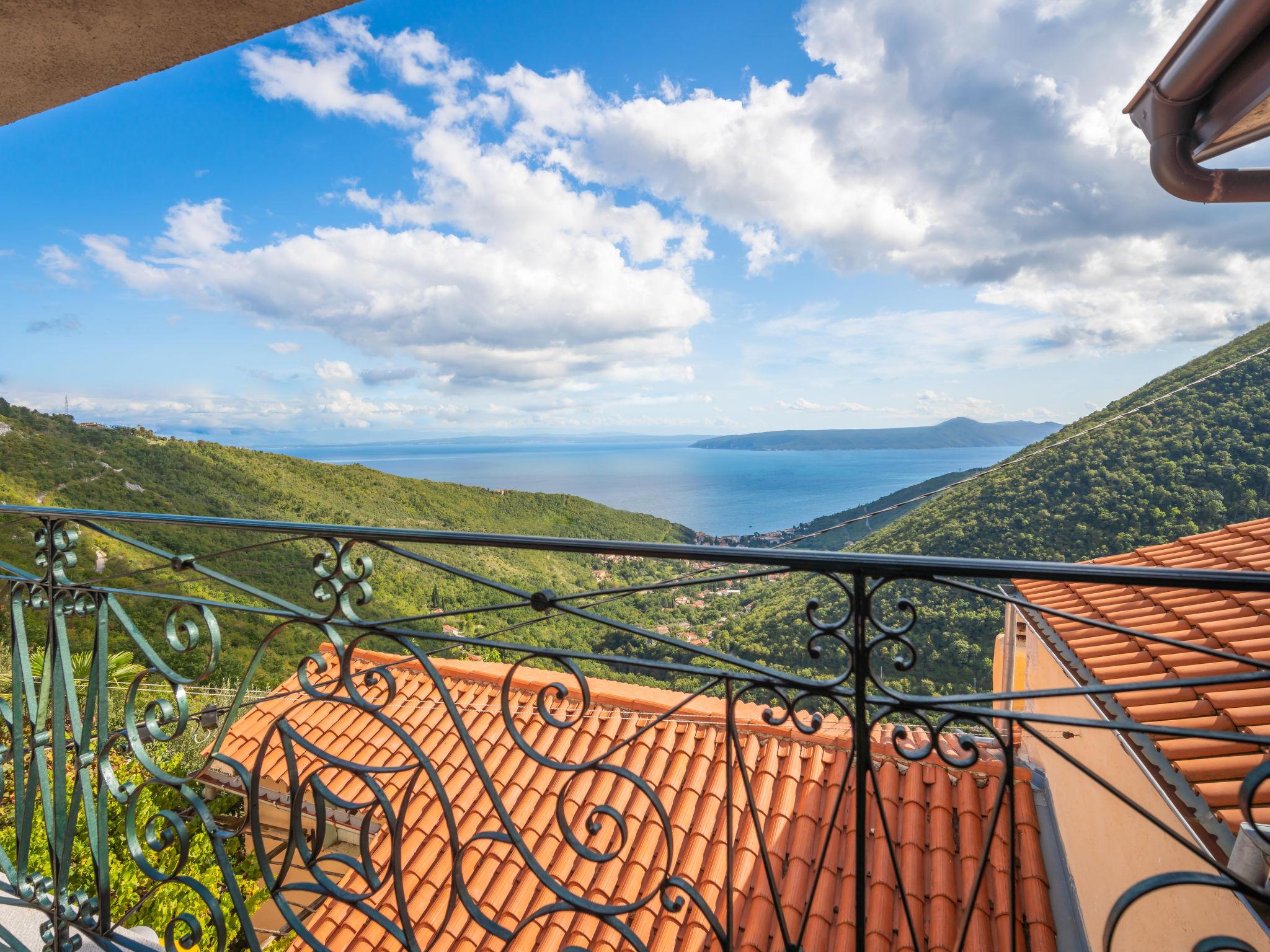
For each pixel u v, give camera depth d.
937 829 4.46
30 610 1.77
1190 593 4.29
